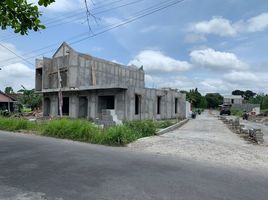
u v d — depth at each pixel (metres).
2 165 8.09
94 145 12.62
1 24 6.15
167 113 37.34
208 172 7.67
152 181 6.57
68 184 6.24
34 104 50.69
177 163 8.78
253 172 7.92
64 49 33.69
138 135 15.41
